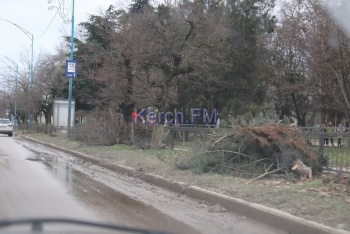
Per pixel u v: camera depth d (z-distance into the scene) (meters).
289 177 9.95
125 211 7.64
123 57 21.20
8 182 10.33
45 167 13.93
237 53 23.73
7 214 7.02
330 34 10.71
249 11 25.14
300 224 6.22
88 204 8.10
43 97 44.81
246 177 10.34
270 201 7.61
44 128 38.91
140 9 26.62
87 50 30.03
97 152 17.53
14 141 29.33
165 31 20.62
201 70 22.25
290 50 22.36
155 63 20.97
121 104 24.05
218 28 20.98
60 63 41.78
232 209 7.74
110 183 10.95
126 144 19.69
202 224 6.82
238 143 11.23
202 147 11.71
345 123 25.86
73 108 32.25
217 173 10.93
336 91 12.53
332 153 10.69
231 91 24.94
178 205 8.28
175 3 21.56
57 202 8.14
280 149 10.63
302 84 19.84
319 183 9.15
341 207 6.89
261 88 24.09
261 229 6.55
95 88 32.44
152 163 13.10
